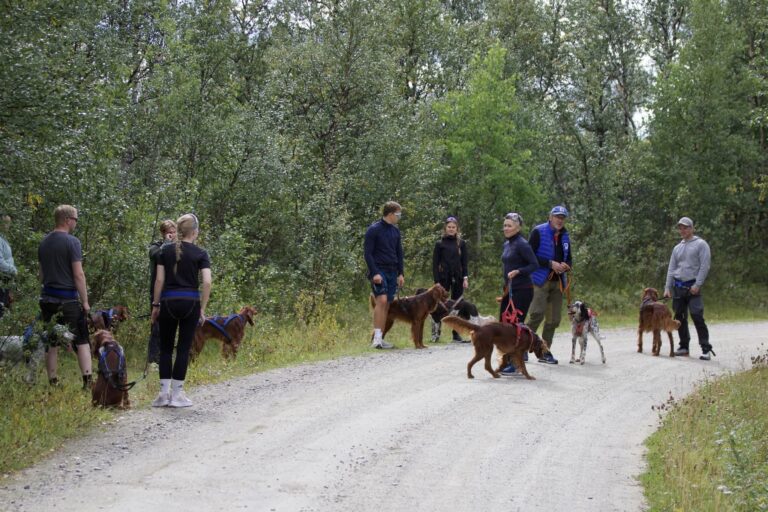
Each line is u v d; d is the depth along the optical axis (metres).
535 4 34.47
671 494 5.50
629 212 30.09
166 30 18.92
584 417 8.04
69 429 6.75
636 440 7.18
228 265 14.84
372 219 21.86
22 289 9.85
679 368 11.55
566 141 30.03
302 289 17.42
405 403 8.37
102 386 7.60
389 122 22.70
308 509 5.05
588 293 24.42
